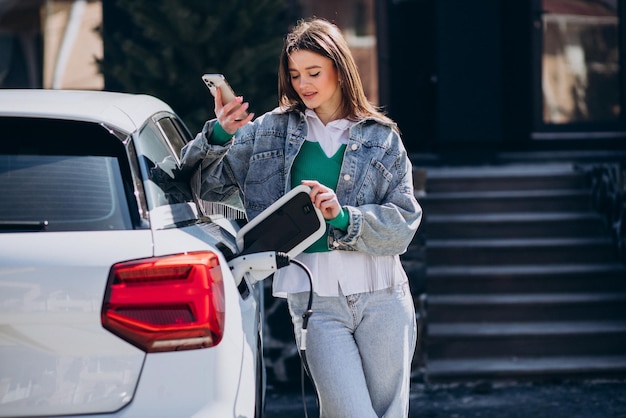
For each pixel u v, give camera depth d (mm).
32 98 4000
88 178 3646
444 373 7773
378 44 11586
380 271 4223
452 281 8820
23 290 3359
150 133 4254
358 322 4227
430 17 11438
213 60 8867
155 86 8836
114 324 3398
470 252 9125
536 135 11609
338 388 4090
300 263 4023
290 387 7648
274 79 9039
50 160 3680
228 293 3729
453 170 10531
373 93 11609
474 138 11141
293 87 4352
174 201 3938
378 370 4258
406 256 7641
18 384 3354
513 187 10047
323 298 4199
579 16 11633
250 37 9047
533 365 7922
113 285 3410
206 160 4188
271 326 7586
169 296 3473
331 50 4227
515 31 11492
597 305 8570
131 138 3865
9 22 12117
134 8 8781
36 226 3486
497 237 9422
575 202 9742
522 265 9102
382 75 11594
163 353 3449
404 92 11594
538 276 8789
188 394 3457
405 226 4172
